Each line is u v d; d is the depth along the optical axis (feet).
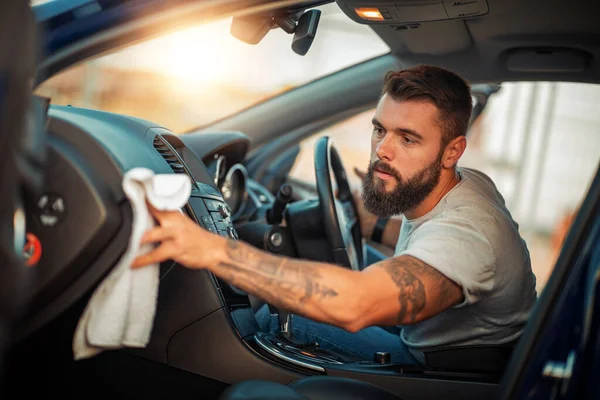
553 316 3.08
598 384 2.81
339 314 3.48
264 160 8.20
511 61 6.59
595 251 2.99
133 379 4.64
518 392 3.13
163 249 3.03
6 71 2.08
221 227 5.09
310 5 4.71
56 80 4.05
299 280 3.39
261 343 4.83
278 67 17.74
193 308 4.66
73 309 4.23
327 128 7.97
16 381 4.38
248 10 4.19
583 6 5.49
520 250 4.74
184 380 4.69
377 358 5.10
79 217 3.39
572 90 16.05
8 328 2.21
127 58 16.48
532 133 16.34
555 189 16.51
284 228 6.53
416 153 4.50
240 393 3.16
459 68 6.91
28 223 3.38
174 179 2.94
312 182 8.98
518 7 5.58
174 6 3.70
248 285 3.33
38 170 2.63
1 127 2.04
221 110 18.33
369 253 7.73
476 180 5.05
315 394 3.47
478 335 4.89
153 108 17.60
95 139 3.65
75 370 4.53
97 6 3.59
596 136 16.30
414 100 4.47
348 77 7.48
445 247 4.15
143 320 3.14
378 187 4.62
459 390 4.63
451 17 5.74
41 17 3.51
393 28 6.13
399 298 3.74
